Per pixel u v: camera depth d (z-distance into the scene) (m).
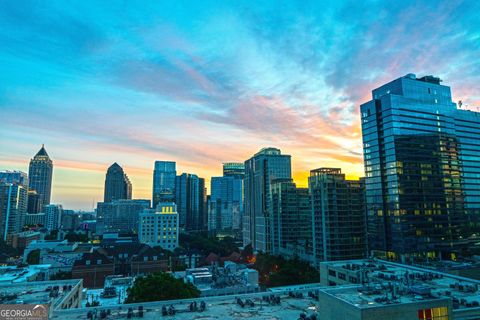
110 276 139.38
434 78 176.50
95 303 89.75
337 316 43.59
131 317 52.00
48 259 175.38
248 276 108.56
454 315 47.66
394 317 40.12
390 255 152.25
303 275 126.25
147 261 164.50
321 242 167.50
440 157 164.00
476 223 190.50
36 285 74.31
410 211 150.25
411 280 58.53
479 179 196.88
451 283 66.88
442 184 161.50
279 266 154.75
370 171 167.88
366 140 172.50
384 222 157.00
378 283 57.22
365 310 39.16
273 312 54.09
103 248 196.75
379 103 165.62
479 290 60.66
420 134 160.62
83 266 146.00
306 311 54.50
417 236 149.00
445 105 171.88
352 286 52.53
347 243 161.62
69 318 52.19
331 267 91.12
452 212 161.38
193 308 55.53
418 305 41.47
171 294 72.75
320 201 170.50
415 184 154.12
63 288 71.19
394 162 152.88
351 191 168.88
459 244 160.25
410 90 163.00
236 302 60.12
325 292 47.53
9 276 120.06
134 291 73.81
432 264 128.12
